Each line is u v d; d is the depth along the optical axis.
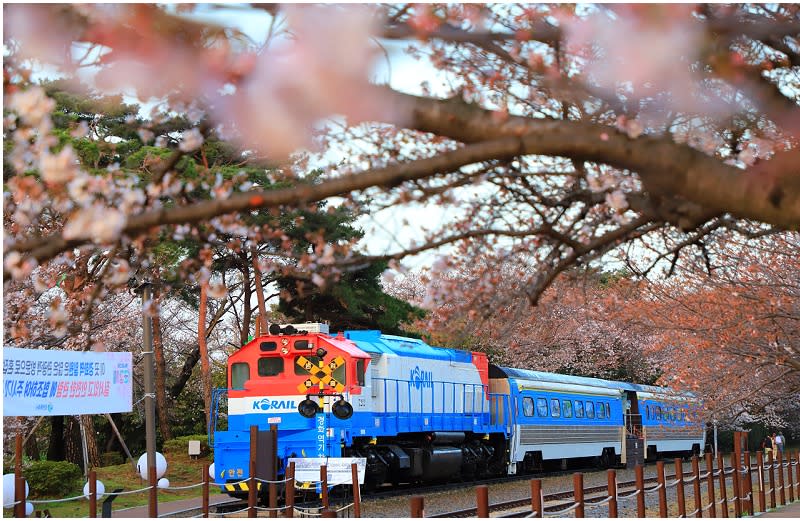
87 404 19.14
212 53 4.27
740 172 4.96
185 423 38.81
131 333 36.41
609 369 42.25
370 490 22.22
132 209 5.68
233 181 8.83
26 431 27.78
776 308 16.05
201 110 5.73
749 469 19.56
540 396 29.58
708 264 8.64
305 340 20.30
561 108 8.04
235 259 29.08
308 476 16.44
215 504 20.02
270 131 4.30
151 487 13.75
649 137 5.07
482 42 6.14
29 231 15.32
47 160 4.91
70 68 4.68
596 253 8.24
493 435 27.81
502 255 9.45
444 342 12.41
